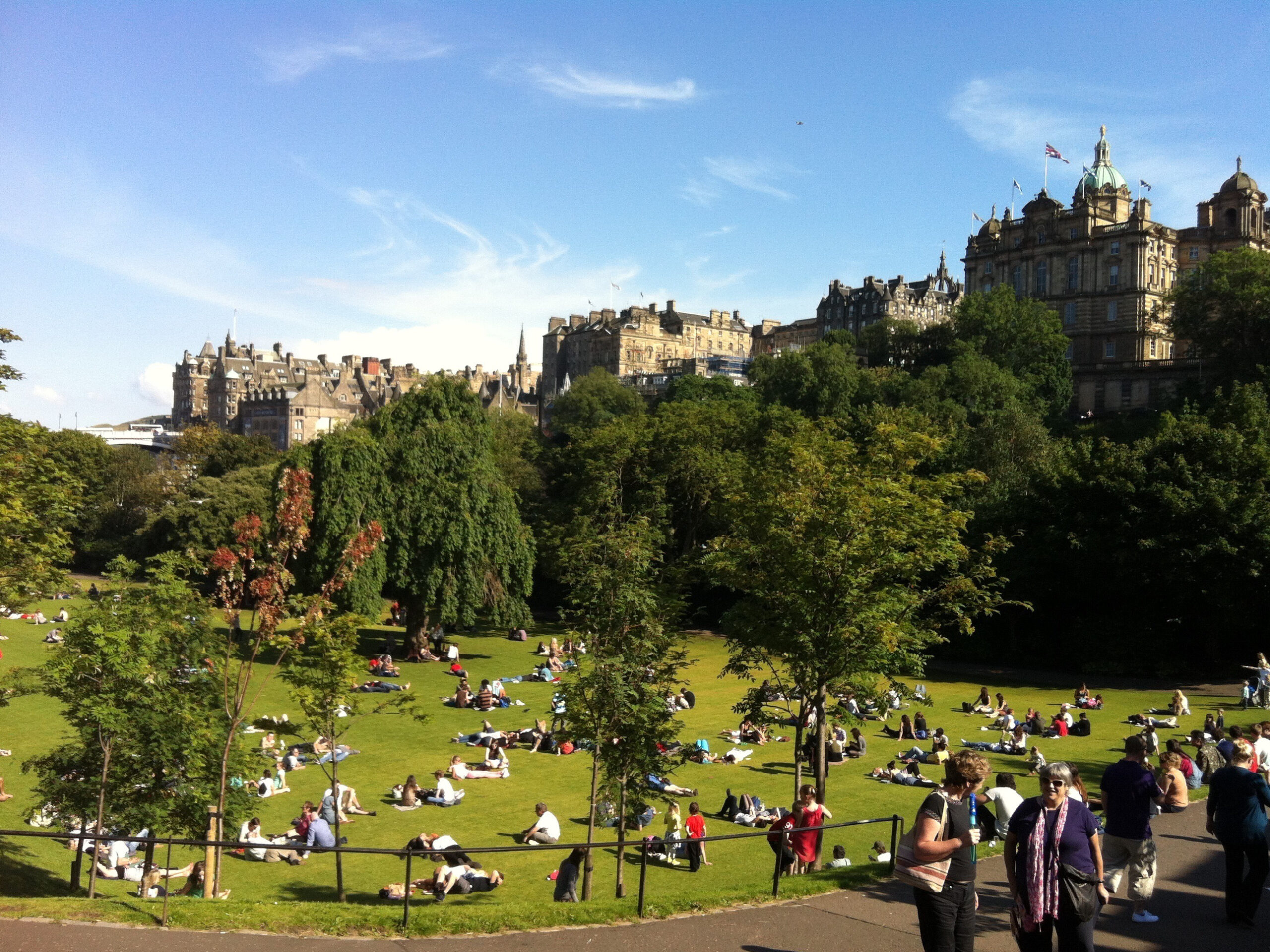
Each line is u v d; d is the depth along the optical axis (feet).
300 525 81.71
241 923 47.24
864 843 95.86
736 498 106.63
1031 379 385.70
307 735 130.21
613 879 85.97
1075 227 445.37
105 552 392.88
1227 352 338.54
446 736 143.74
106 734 78.33
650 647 79.36
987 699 161.38
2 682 89.35
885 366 448.65
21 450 106.32
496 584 221.66
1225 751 66.08
